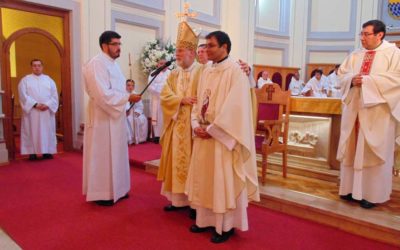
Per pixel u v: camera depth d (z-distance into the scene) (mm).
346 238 2594
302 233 2670
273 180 3660
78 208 3135
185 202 2984
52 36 5555
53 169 4539
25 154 5086
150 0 6668
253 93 2607
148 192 3643
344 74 3061
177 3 7176
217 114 2398
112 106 3113
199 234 2615
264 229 2732
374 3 9797
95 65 3090
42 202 3277
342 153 2988
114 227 2730
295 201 3025
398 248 2441
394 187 3336
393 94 2744
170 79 3082
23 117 5055
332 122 3781
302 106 3846
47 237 2539
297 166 3930
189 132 2871
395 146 3256
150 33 6773
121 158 3305
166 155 3008
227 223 2473
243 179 2424
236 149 2410
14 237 2533
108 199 3225
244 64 2473
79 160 5098
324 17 10430
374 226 2570
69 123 5766
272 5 10211
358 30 10031
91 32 5766
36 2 5117
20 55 7285
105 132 3195
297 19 10391
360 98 2879
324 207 2887
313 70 10336
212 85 2492
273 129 3508
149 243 2459
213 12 8336
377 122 2812
